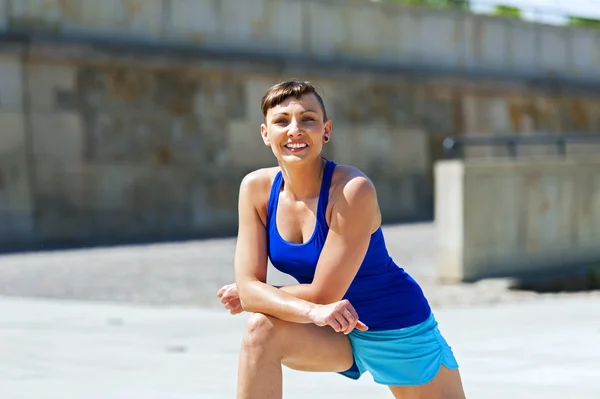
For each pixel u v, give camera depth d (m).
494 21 27.38
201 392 6.46
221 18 22.27
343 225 4.08
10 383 6.78
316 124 4.09
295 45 23.50
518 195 13.73
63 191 19.77
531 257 13.86
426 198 25.80
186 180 21.55
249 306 4.14
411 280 4.39
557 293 13.06
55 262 15.59
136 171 20.80
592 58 29.84
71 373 7.16
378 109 24.91
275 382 4.01
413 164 25.58
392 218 25.11
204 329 9.45
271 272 14.16
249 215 4.31
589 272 13.87
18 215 19.17
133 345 8.48
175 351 8.21
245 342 4.04
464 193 13.15
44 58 19.48
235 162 22.33
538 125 28.39
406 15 25.56
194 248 18.03
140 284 13.03
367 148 24.69
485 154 27.11
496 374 7.04
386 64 25.12
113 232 20.42
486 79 26.83
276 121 4.11
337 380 6.89
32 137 19.41
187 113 21.59
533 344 8.38
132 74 20.75
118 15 20.77
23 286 12.76
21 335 8.94
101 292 12.28
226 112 22.17
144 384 6.75
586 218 14.61
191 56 21.39
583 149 29.66
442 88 26.05
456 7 26.64
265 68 22.55
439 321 9.86
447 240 13.35
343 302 3.88
